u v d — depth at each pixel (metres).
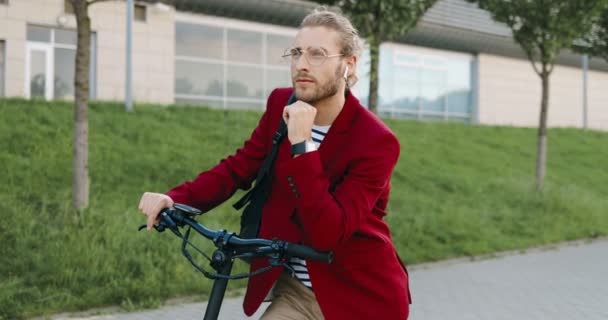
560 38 13.98
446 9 30.66
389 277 2.28
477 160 18.83
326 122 2.27
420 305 7.10
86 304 6.22
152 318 6.03
